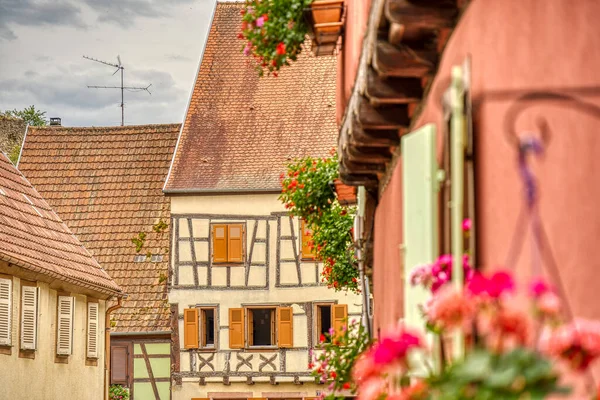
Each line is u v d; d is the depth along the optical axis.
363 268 13.41
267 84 33.06
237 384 30.56
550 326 3.60
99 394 26.42
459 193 4.70
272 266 30.77
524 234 4.09
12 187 25.31
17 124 48.16
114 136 35.25
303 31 10.48
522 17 4.25
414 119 7.19
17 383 21.45
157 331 31.14
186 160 31.83
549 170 4.07
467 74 4.79
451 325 3.66
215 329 30.78
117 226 33.25
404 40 6.02
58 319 23.83
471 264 4.76
